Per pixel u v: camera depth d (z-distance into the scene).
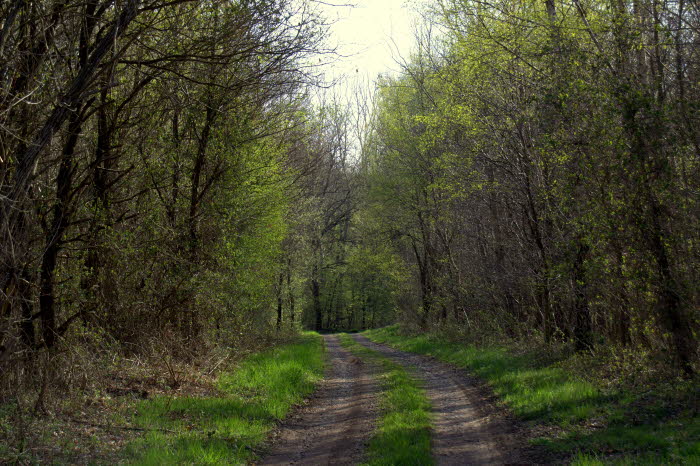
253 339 21.53
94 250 11.35
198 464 6.82
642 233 9.97
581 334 13.52
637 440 7.17
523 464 6.96
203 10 10.80
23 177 7.61
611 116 10.17
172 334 14.01
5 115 7.81
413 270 33.44
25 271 8.84
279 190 20.16
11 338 7.96
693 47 10.81
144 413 9.16
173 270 13.88
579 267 12.16
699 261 9.63
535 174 15.62
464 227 24.00
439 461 7.21
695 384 8.94
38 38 8.46
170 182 14.75
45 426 7.54
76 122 9.87
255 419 9.73
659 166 9.71
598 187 10.77
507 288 19.89
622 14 10.80
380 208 30.88
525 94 15.71
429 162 25.80
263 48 11.51
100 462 6.57
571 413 9.02
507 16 14.22
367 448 7.98
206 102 13.91
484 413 10.37
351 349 27.23
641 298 10.42
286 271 30.17
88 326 10.91
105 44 8.40
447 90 18.17
